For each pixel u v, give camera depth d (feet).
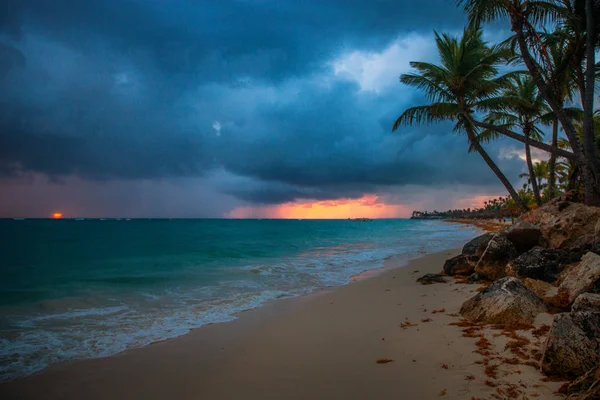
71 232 162.81
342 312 25.71
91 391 14.64
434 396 12.55
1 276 44.34
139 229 205.05
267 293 33.37
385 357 16.53
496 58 59.52
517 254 32.12
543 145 49.65
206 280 40.47
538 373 13.09
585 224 34.35
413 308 25.18
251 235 142.61
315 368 15.97
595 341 12.56
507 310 18.84
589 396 10.09
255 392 14.07
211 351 18.74
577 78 53.01
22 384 15.26
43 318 25.11
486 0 45.03
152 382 15.34
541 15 44.55
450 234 141.18
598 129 72.84
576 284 19.04
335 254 69.00
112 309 27.61
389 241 103.81
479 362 14.67
